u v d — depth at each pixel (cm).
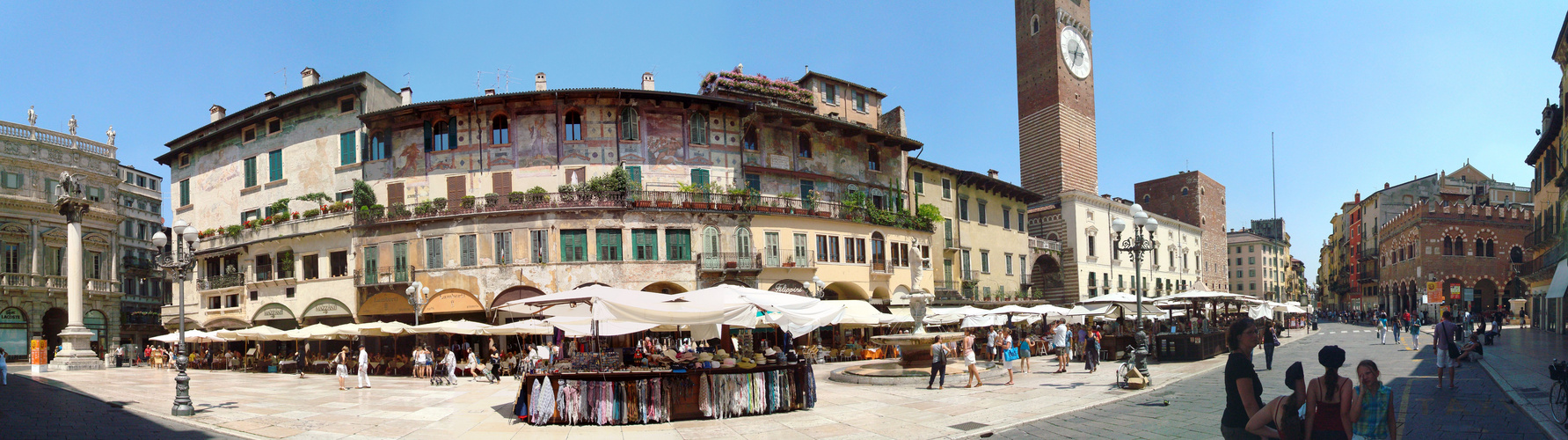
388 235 4184
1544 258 4762
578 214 3975
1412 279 7650
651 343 3422
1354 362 2962
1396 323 4259
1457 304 7031
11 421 1720
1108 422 1603
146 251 7462
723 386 1817
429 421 1858
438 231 4094
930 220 5109
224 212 4962
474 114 4200
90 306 5816
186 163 5347
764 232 4266
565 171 4116
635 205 4009
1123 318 4231
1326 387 814
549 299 1930
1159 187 9425
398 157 4275
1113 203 7350
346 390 2733
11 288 5250
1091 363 2744
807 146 4712
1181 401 1864
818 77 5181
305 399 2388
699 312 1794
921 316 2905
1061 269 6775
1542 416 1473
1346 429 797
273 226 4553
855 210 4650
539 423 1758
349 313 4244
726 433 1614
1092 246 6900
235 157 4941
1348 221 11869
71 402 2155
